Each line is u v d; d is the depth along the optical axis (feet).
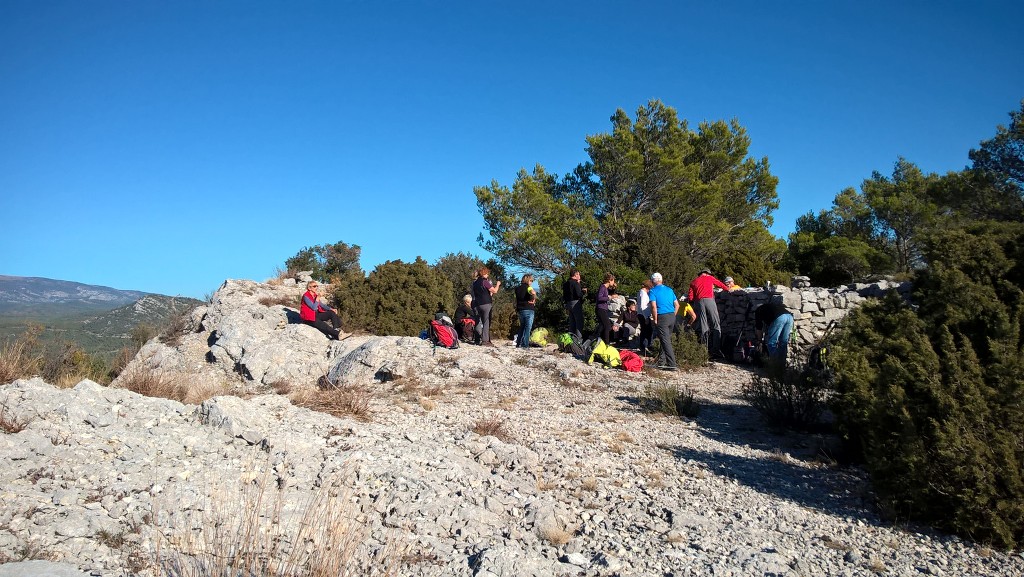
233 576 9.21
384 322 48.16
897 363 16.71
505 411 27.14
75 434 14.93
